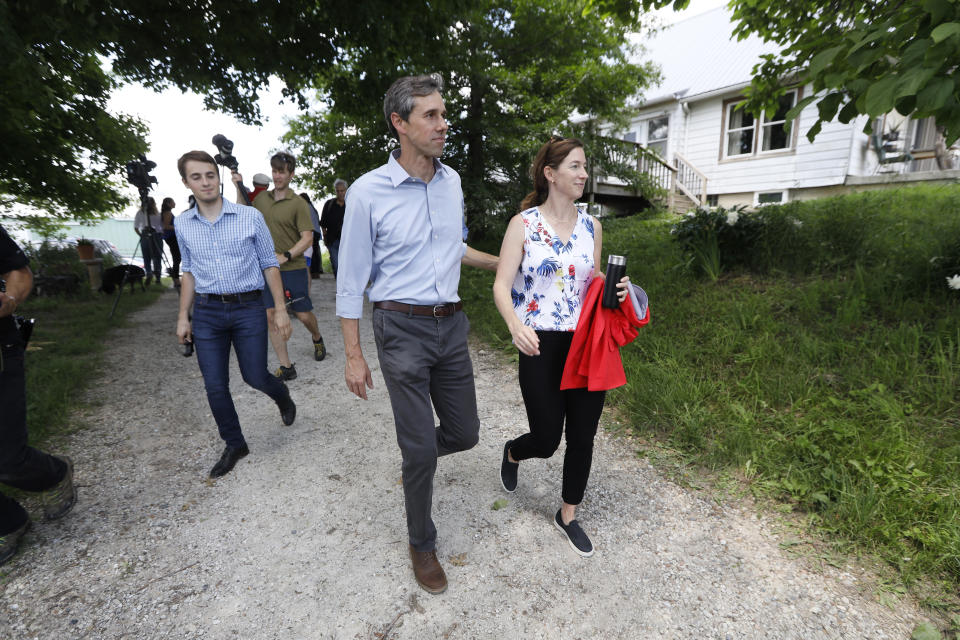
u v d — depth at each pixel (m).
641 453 2.95
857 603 1.85
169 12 5.62
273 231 4.45
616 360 1.94
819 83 2.82
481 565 2.12
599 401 2.06
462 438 2.18
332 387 4.30
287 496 2.66
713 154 14.27
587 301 1.93
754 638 1.73
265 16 6.00
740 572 2.04
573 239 2.07
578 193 1.98
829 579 1.97
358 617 1.86
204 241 2.68
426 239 1.90
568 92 11.22
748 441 2.80
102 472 2.90
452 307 1.99
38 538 2.31
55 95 7.27
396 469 2.94
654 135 15.83
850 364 3.41
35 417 3.43
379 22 6.11
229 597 1.96
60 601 1.94
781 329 4.10
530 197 2.18
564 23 10.36
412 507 1.96
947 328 3.51
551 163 1.99
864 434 2.69
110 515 2.49
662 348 4.14
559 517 2.29
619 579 2.03
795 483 2.48
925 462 2.42
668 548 2.19
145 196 7.75
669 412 3.22
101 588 2.01
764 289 4.98
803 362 3.53
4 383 2.00
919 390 2.98
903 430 2.67
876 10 3.92
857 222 5.55
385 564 2.14
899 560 1.99
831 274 4.96
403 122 1.78
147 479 2.83
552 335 2.02
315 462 3.02
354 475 2.87
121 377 4.59
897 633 1.72
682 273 5.75
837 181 11.84
